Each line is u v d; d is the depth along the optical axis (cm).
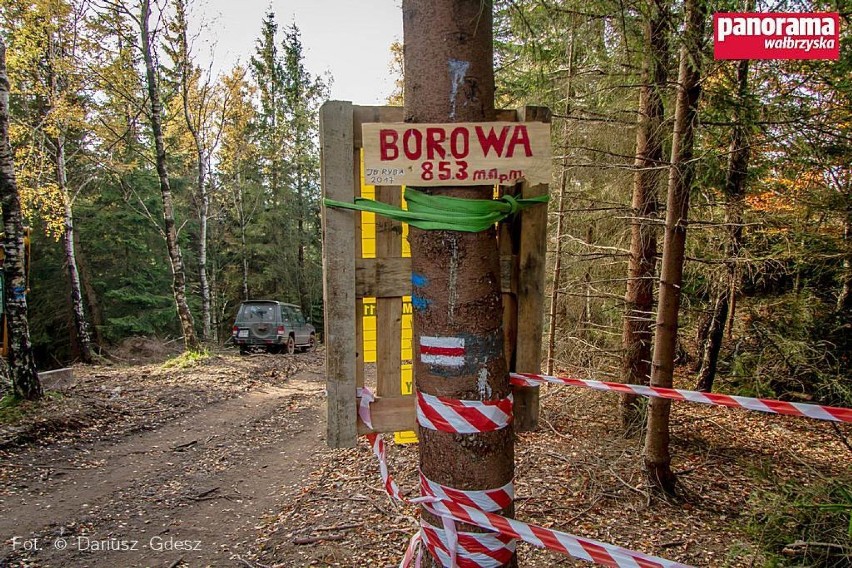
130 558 346
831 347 569
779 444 571
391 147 141
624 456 493
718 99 381
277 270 2298
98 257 1747
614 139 545
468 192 145
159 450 574
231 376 980
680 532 373
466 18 143
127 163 1438
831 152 413
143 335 1783
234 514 422
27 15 1009
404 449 553
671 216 405
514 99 615
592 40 366
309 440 632
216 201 2250
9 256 647
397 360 177
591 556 132
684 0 356
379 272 171
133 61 1129
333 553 344
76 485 466
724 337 786
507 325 186
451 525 147
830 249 507
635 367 552
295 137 2377
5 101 640
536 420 191
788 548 252
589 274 654
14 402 634
